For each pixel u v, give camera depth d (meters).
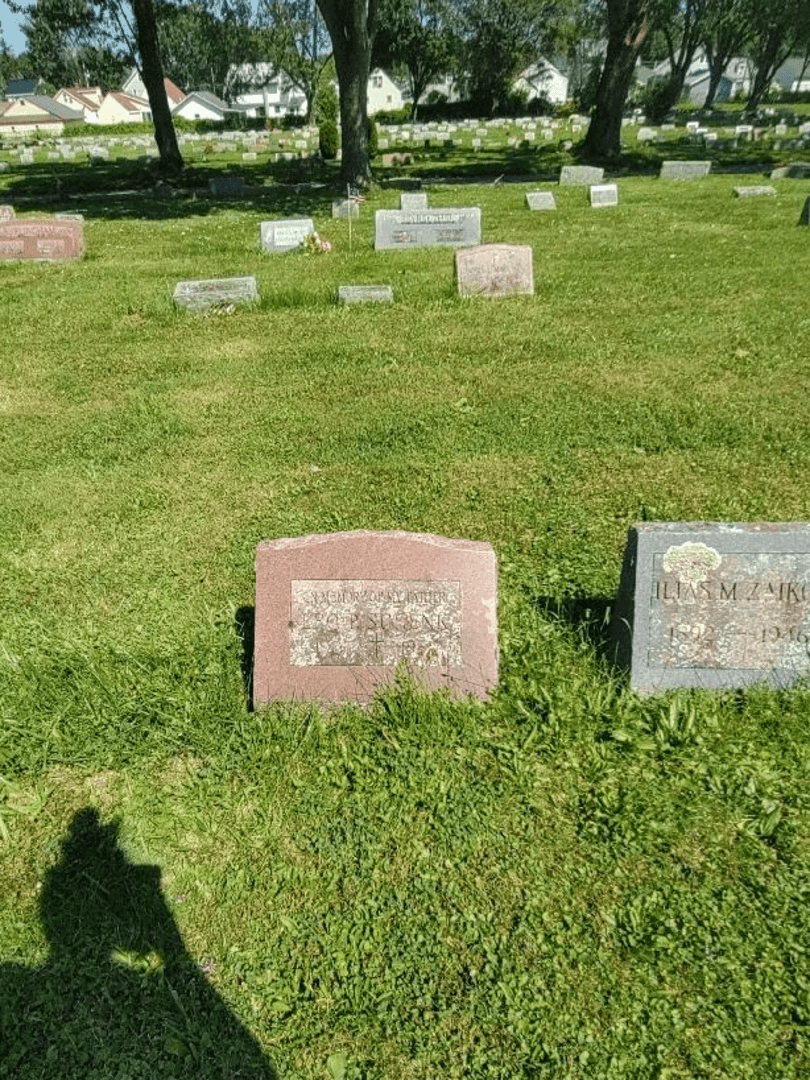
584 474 3.32
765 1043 1.37
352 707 2.06
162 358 4.91
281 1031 1.42
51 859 1.75
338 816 1.81
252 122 35.31
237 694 2.11
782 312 5.38
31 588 2.67
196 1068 1.37
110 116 50.22
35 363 4.89
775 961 1.49
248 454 3.62
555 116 31.39
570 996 1.45
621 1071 1.33
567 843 1.73
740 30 29.66
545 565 2.68
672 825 1.75
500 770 1.89
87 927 1.61
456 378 4.43
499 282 5.96
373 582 2.01
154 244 8.65
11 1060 1.38
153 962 1.53
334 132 18.31
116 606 2.56
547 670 2.13
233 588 2.61
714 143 18.28
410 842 1.74
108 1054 1.39
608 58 15.83
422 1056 1.37
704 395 4.09
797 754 1.89
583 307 5.66
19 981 1.51
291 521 3.03
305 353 4.90
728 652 2.05
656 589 1.99
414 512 3.06
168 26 39.34
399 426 3.83
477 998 1.45
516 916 1.59
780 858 1.68
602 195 10.41
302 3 32.56
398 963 1.51
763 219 8.92
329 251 7.88
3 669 2.22
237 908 1.63
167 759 1.98
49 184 14.98
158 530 3.01
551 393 4.18
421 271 6.95
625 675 2.10
